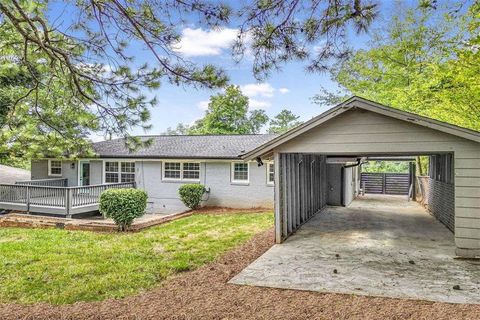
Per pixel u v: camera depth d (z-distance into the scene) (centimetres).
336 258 699
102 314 452
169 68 538
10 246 875
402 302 469
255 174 1516
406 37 1457
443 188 1080
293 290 523
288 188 921
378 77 1642
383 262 666
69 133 696
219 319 427
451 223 961
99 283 580
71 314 455
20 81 1111
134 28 515
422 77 1348
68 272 645
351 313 436
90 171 1767
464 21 1014
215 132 3106
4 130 663
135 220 1286
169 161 1639
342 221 1148
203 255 748
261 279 575
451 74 880
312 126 762
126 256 757
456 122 1023
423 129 704
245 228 1062
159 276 612
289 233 920
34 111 672
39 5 510
